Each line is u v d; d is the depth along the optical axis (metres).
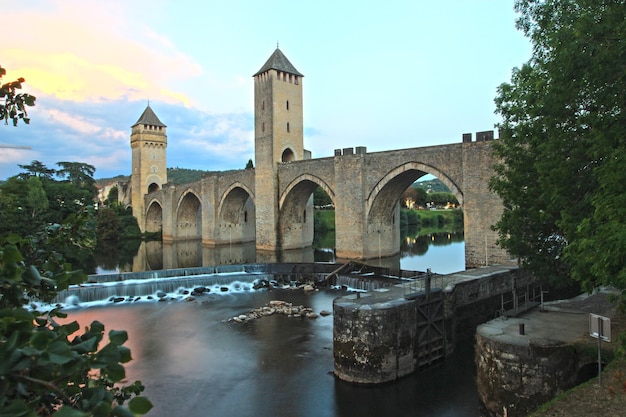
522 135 17.08
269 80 60.78
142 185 100.38
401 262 52.19
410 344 19.88
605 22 11.15
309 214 66.56
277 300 33.91
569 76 11.84
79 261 60.81
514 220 18.31
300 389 18.66
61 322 28.59
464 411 16.61
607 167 10.58
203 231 77.69
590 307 19.86
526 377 14.98
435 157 42.44
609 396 11.09
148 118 101.62
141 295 36.38
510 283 27.73
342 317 19.31
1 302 3.86
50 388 3.13
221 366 21.19
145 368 21.11
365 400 17.64
